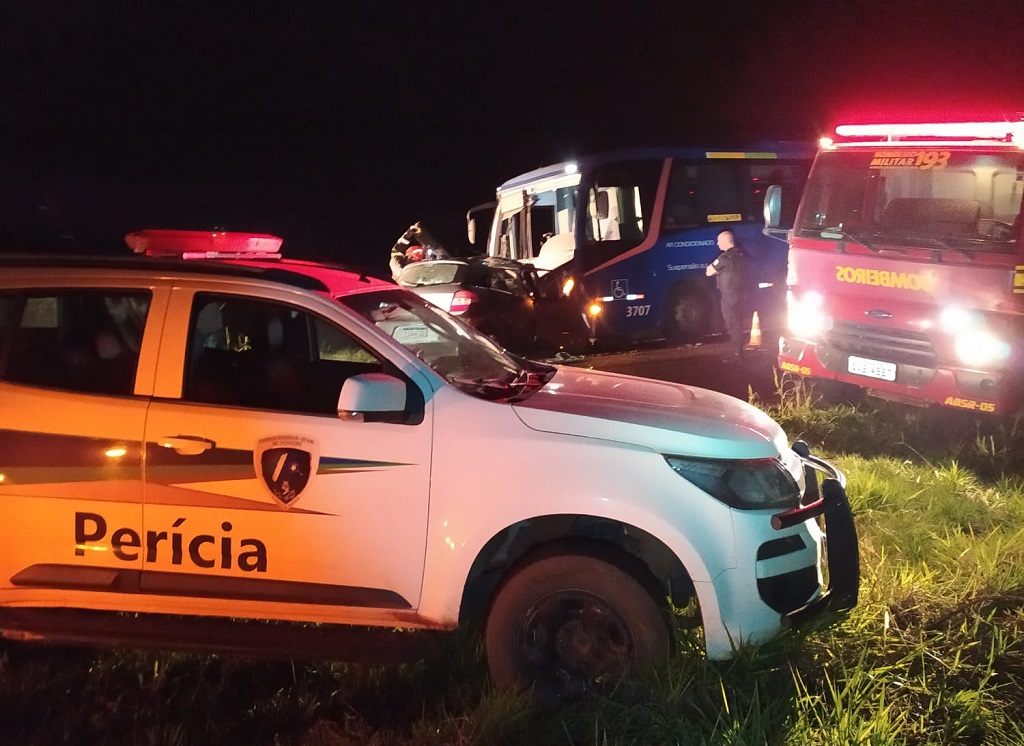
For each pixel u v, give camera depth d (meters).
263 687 4.04
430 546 3.76
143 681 4.04
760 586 3.74
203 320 4.08
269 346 4.34
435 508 3.75
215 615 3.93
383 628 3.99
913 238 7.62
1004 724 3.71
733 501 3.74
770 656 3.80
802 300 8.66
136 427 3.87
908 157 7.72
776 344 12.59
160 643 3.92
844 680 3.88
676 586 3.85
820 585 4.11
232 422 3.84
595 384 4.52
